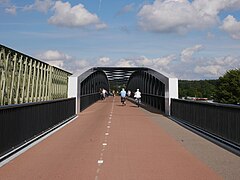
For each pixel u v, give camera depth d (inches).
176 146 365.1
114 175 237.9
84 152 327.9
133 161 286.0
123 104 1379.2
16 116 334.0
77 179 227.3
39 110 434.6
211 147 358.9
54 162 281.9
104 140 407.8
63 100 626.2
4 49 425.7
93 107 1197.1
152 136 446.0
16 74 493.4
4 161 283.7
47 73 770.8
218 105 405.4
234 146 345.1
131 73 2186.3
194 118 541.3
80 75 904.3
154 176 235.0
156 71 949.8
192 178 229.6
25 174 241.0
